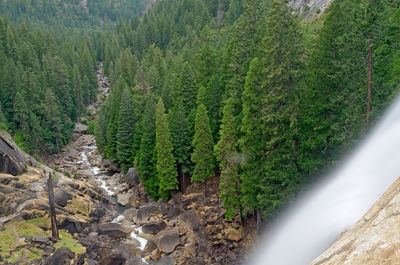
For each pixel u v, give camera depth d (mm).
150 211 41375
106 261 31516
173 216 39750
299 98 25547
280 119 25172
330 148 25312
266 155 27453
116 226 37531
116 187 53125
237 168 31359
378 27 21469
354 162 21484
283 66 24297
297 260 24062
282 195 26609
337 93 24312
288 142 25516
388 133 19391
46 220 33938
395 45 22328
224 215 34969
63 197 38781
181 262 32031
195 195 40750
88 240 34062
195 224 36031
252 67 27000
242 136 29141
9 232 30406
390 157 17594
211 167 37125
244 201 29469
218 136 39438
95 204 41969
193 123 41844
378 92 22375
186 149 41000
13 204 33938
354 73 23703
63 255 29281
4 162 38125
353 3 26672
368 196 17906
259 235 31547
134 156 51750
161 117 39031
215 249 32531
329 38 23750
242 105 30719
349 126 23562
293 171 26156
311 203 24750
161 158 39531
